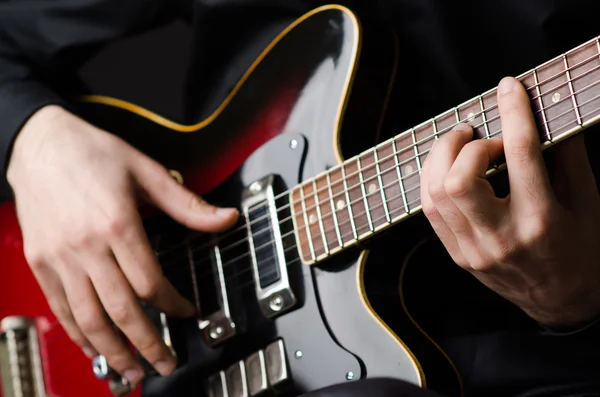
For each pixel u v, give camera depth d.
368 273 1.15
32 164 1.28
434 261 1.22
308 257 1.16
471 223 1.05
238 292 1.21
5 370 1.38
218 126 1.27
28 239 1.27
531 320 1.23
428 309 1.22
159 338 1.23
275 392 1.17
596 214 1.08
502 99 1.03
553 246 1.05
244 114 1.25
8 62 1.43
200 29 1.36
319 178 1.16
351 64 1.19
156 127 1.32
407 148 1.10
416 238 1.15
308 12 1.29
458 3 1.21
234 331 1.21
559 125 1.02
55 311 1.28
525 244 1.04
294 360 1.17
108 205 1.22
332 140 1.18
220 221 1.21
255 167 1.22
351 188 1.13
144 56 1.52
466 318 1.24
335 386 1.07
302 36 1.23
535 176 1.02
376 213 1.12
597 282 1.10
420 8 1.22
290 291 1.17
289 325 1.17
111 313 1.22
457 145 1.05
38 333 1.40
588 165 1.07
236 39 1.35
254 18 1.34
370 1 1.25
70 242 1.23
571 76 1.02
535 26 1.18
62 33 1.45
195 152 1.29
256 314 1.20
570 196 1.07
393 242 1.15
